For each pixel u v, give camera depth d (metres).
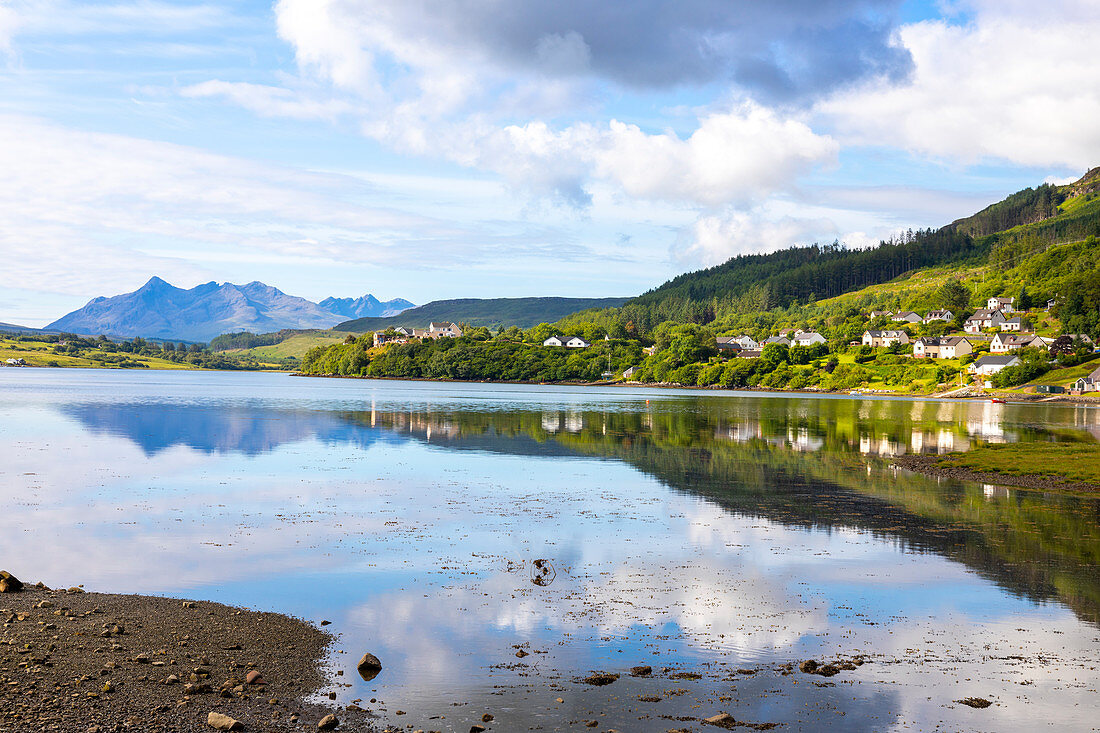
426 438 74.25
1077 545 31.75
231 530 33.03
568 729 14.84
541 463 57.16
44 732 13.24
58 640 18.09
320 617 21.69
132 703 14.88
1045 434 83.81
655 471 53.50
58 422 82.19
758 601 23.91
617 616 22.22
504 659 18.66
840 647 19.97
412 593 24.20
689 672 18.11
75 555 28.28
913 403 164.00
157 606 21.83
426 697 16.25
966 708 16.34
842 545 31.58
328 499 40.94
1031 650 19.94
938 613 22.92
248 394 160.75
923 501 42.09
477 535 32.91
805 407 140.50
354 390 199.38
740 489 46.00
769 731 15.05
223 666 17.45
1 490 41.34
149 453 58.31
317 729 14.47
